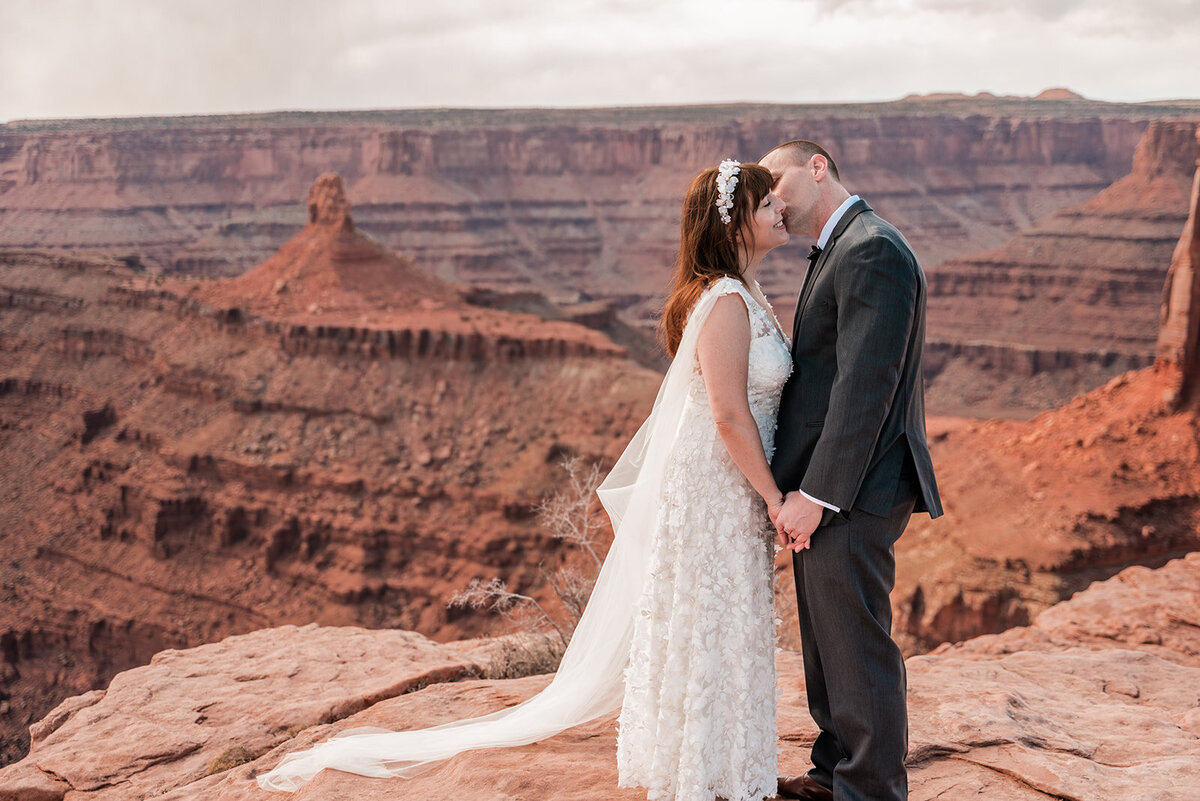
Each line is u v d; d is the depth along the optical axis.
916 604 27.36
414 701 5.39
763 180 3.75
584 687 4.30
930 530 29.72
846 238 3.56
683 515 3.78
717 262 3.81
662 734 3.76
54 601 52.31
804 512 3.46
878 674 3.54
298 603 47.25
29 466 64.50
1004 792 4.02
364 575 47.00
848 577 3.50
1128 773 4.15
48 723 6.18
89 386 67.50
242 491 51.78
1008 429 33.38
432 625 44.28
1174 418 29.36
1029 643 7.86
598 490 4.26
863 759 3.55
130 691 6.25
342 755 4.50
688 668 3.76
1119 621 7.92
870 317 3.38
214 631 47.94
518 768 4.12
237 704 5.96
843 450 3.38
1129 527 26.62
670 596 3.82
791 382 3.77
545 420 50.03
